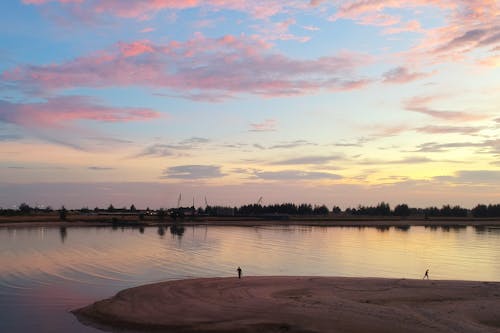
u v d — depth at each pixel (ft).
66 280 178.50
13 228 527.40
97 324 112.16
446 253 308.40
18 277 184.65
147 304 128.77
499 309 123.65
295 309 120.16
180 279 181.47
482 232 563.48
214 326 107.55
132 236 419.74
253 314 116.57
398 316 111.96
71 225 591.37
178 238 403.54
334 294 145.28
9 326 111.45
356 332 100.17
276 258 270.46
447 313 118.11
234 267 229.04
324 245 358.43
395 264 251.39
